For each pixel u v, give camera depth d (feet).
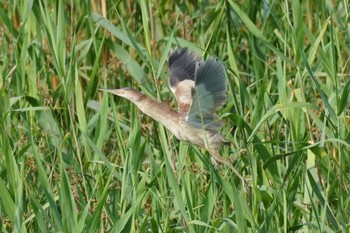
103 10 45.55
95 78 44.29
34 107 36.94
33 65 41.32
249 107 37.65
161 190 34.01
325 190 33.76
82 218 30.12
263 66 46.52
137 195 31.76
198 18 49.57
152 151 39.24
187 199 31.24
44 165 37.27
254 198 31.45
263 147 33.32
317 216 30.81
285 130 36.76
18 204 30.53
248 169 36.76
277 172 33.73
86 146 36.40
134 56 49.06
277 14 50.01
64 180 30.32
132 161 33.55
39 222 30.35
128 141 34.58
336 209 35.78
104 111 36.09
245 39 49.75
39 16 44.06
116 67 45.68
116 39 48.93
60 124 39.70
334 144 34.32
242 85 36.55
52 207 30.32
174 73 37.01
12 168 31.60
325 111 36.99
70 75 37.78
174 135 36.22
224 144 34.22
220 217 31.45
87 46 44.57
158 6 49.83
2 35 47.37
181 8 50.29
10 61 46.80
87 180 35.83
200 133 34.09
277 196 31.89
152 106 34.81
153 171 34.68
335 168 36.78
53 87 46.91
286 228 30.83
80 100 36.22
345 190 34.40
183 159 35.06
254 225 30.30
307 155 34.65
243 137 31.89
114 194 34.14
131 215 30.55
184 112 34.63
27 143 36.73
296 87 39.34
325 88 38.37
